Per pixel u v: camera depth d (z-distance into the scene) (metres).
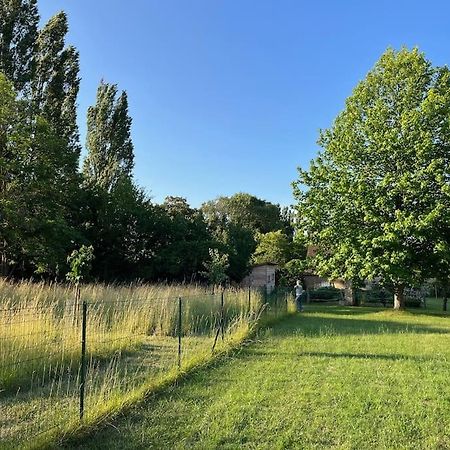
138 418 5.86
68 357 8.28
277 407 6.36
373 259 23.61
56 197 30.86
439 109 23.58
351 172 25.95
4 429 5.40
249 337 12.76
